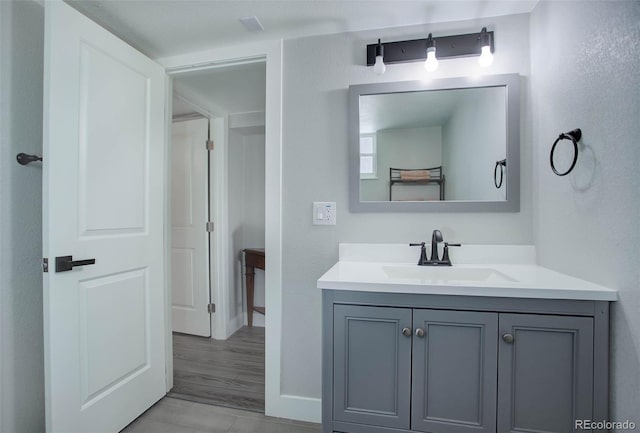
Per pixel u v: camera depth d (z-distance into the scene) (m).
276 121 1.65
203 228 2.73
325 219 1.60
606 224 0.96
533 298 0.97
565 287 0.96
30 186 1.30
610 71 0.93
